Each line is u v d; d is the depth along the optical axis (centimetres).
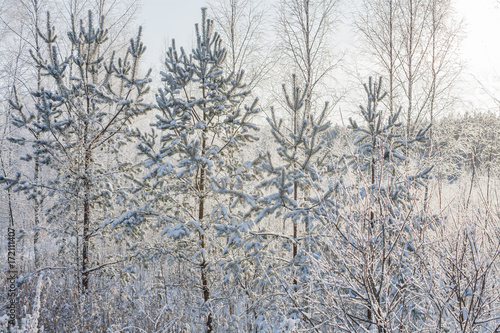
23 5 1259
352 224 387
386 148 560
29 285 779
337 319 467
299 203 648
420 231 390
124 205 834
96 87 799
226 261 628
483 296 341
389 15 1067
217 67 694
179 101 651
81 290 721
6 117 1266
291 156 603
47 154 759
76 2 1308
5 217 1327
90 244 809
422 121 1029
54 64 751
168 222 679
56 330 646
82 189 768
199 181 696
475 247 342
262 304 612
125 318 666
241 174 660
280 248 781
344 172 531
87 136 788
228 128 668
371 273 388
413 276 375
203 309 654
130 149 1418
